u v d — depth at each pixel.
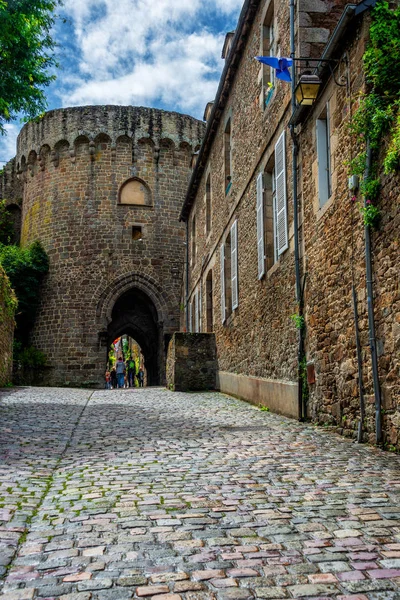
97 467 5.34
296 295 9.30
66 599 2.61
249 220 13.09
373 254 6.46
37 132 31.17
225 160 16.53
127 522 3.67
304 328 9.00
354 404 7.01
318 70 8.06
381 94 6.51
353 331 7.04
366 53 6.55
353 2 9.27
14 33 10.26
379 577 2.82
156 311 29.98
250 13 12.65
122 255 29.70
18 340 29.58
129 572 2.90
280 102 10.49
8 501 4.11
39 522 3.68
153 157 30.81
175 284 30.25
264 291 11.59
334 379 7.70
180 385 17.22
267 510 3.91
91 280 29.31
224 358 16.19
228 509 3.94
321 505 4.02
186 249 26.09
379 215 6.30
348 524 3.60
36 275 29.81
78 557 3.10
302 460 5.59
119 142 30.53
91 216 29.80
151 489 4.49
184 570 2.92
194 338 17.53
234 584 2.76
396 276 5.89
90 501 4.15
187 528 3.55
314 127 8.70
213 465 5.39
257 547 3.23
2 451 6.09
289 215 9.95
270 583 2.77
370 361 6.52
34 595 2.65
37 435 7.36
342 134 7.51
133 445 6.59
